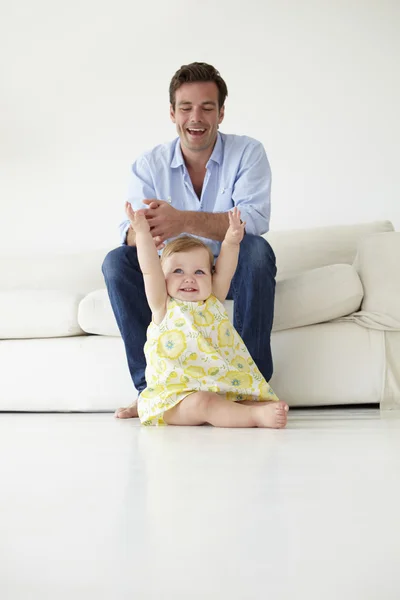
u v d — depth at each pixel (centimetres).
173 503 84
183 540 67
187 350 187
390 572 56
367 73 336
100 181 356
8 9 362
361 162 337
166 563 60
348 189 338
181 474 104
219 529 71
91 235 356
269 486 93
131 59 354
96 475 105
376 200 336
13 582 56
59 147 359
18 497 89
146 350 193
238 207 221
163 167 241
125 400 237
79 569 58
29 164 361
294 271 290
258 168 234
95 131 357
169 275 194
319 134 340
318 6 340
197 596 51
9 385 247
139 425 185
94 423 195
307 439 142
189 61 351
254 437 148
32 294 257
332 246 293
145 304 215
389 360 221
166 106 352
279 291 228
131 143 354
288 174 342
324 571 57
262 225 222
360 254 239
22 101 361
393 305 224
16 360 248
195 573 57
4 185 361
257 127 345
